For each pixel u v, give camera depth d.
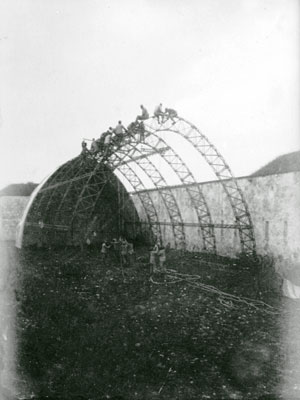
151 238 31.88
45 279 16.78
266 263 19.77
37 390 7.70
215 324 11.88
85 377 8.23
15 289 14.13
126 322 11.86
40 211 28.16
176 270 20.34
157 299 14.65
